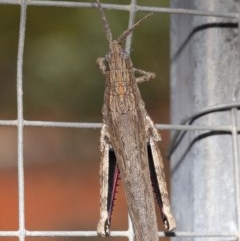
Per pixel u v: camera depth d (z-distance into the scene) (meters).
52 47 0.65
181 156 0.43
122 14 0.60
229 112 0.41
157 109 0.82
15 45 0.67
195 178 0.42
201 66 0.42
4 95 0.74
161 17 0.64
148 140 0.39
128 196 0.38
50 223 0.78
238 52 0.41
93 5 0.39
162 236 0.39
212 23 0.41
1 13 0.65
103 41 0.65
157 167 0.39
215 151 0.41
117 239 0.65
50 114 0.74
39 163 0.86
